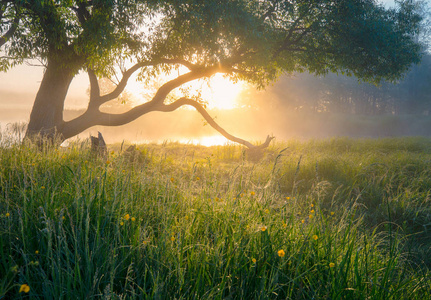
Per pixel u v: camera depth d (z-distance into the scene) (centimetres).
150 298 239
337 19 1474
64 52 1212
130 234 314
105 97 1355
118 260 280
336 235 331
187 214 377
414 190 727
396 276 323
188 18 1180
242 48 1373
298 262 280
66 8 1194
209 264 279
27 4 1099
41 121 1244
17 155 547
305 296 273
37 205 340
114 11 1152
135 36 1305
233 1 1203
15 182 417
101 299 228
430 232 523
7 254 276
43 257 275
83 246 286
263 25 1378
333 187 727
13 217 321
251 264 283
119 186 403
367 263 305
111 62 1297
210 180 517
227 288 270
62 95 1278
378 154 1292
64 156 588
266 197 393
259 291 263
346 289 261
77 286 254
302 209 447
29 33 1209
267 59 1410
